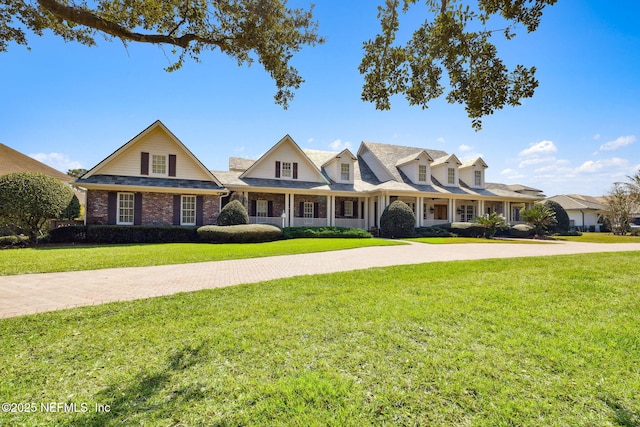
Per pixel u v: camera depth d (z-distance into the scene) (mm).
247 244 14828
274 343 3465
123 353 3270
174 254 10883
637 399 2369
